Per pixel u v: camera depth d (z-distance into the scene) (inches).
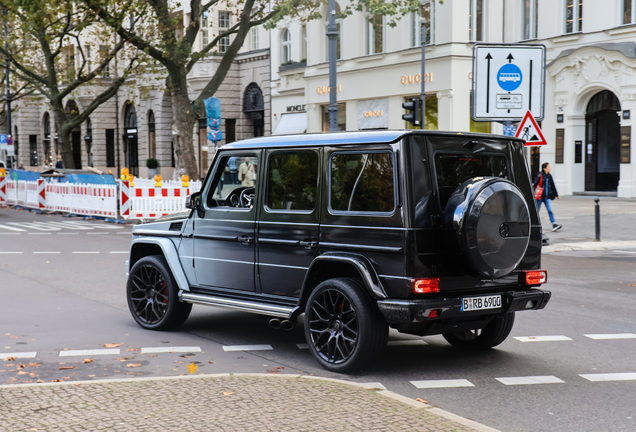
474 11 1158.3
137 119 1956.2
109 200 889.5
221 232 270.2
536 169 1171.9
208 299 273.3
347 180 231.9
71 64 1382.9
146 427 165.5
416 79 1204.5
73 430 163.6
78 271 468.8
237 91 1619.1
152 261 296.0
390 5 959.6
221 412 176.6
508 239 222.5
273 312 249.3
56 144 2358.5
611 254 564.4
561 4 1122.7
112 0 924.6
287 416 173.6
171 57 986.7
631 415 189.2
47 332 291.7
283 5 976.3
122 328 300.8
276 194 253.1
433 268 218.1
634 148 1028.5
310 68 1402.6
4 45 1338.6
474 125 1173.1
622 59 1029.2
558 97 1130.7
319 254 237.1
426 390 212.1
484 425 173.2
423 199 218.2
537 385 217.9
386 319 216.8
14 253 563.8
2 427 165.3
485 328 257.1
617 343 274.7
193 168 1045.2
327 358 233.3
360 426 166.7
